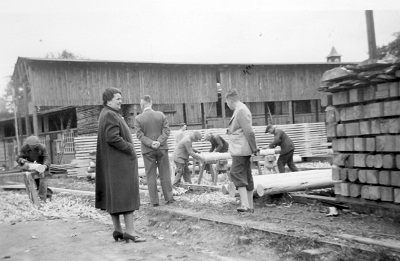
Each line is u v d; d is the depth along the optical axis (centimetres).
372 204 519
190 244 460
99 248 426
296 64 2323
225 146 1195
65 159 2230
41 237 494
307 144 2091
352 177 539
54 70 1809
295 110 2561
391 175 477
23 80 1794
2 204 762
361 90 512
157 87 2081
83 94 1886
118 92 457
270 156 1047
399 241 370
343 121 557
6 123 2506
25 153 841
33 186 779
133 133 1944
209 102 2239
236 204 654
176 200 733
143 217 629
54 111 2216
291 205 643
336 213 536
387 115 475
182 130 1196
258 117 2442
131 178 448
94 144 1595
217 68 2230
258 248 407
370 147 502
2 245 454
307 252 362
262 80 2303
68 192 996
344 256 344
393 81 471
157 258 381
